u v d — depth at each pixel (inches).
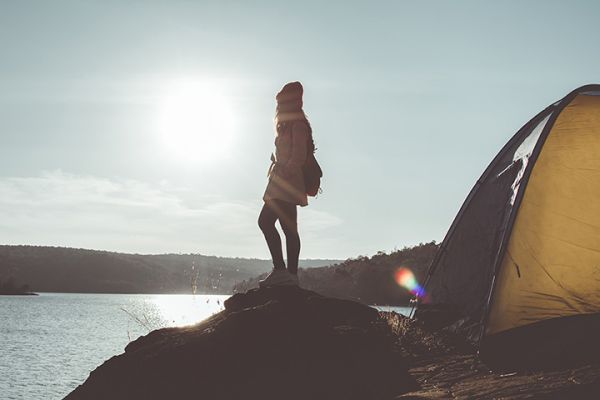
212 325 316.5
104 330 3056.1
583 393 209.3
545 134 351.3
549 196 344.8
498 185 373.4
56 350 2218.3
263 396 269.9
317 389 269.0
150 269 6830.7
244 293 333.1
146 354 305.6
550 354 287.3
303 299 327.6
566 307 327.0
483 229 366.3
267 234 326.0
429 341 326.0
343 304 339.6
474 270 359.9
